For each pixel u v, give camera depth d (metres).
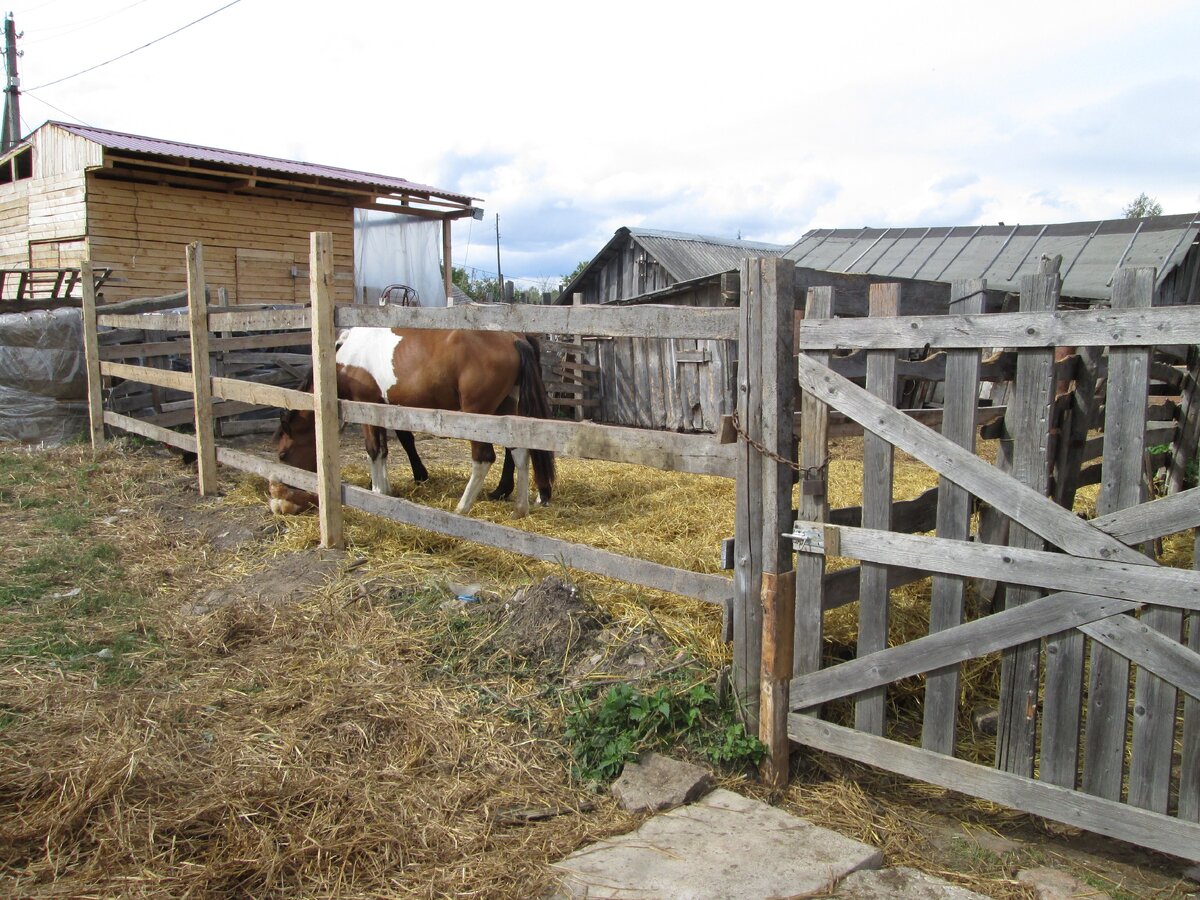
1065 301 11.30
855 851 2.54
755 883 2.37
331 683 3.50
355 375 6.20
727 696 3.17
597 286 20.97
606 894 2.33
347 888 2.35
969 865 2.60
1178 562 5.29
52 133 12.81
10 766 2.83
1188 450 5.69
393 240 16.48
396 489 6.91
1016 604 2.55
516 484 6.05
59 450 8.20
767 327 2.82
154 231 12.89
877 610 2.83
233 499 6.43
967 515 2.62
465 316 3.93
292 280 14.46
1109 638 2.36
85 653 3.87
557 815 2.75
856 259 14.66
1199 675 2.23
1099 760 2.44
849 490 6.98
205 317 6.41
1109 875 2.55
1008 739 2.62
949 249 13.84
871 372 2.74
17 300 9.65
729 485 7.00
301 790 2.75
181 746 3.04
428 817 2.67
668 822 2.69
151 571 4.96
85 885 2.29
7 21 25.69
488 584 4.41
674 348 11.93
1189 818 2.31
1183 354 5.54
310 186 13.66
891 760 2.80
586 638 3.65
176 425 9.31
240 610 4.26
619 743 3.01
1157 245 11.58
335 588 4.43
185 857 2.44
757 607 3.02
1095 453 4.71
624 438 3.38
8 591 4.52
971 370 2.54
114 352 8.54
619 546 5.03
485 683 3.46
